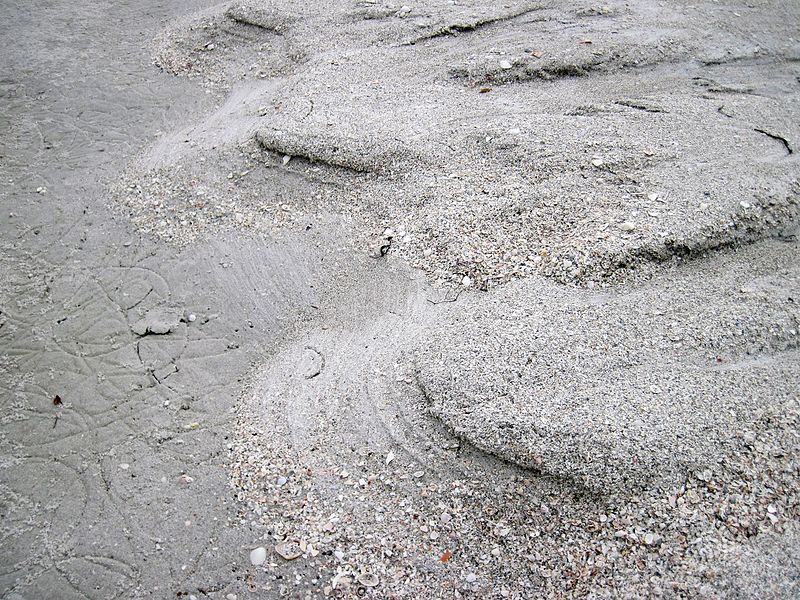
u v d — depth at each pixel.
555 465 0.65
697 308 0.77
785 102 1.07
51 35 1.50
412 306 0.84
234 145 1.11
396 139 1.02
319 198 1.01
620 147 0.95
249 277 0.94
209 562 0.68
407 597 0.63
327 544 0.67
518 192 0.92
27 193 1.11
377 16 1.34
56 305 0.93
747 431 0.65
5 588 0.67
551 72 1.16
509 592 0.62
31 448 0.78
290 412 0.78
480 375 0.72
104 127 1.24
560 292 0.80
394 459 0.71
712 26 1.27
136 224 1.04
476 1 1.36
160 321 0.90
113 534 0.71
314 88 1.18
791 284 0.79
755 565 0.58
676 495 0.63
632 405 0.68
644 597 0.59
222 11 1.46
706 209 0.85
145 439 0.78
